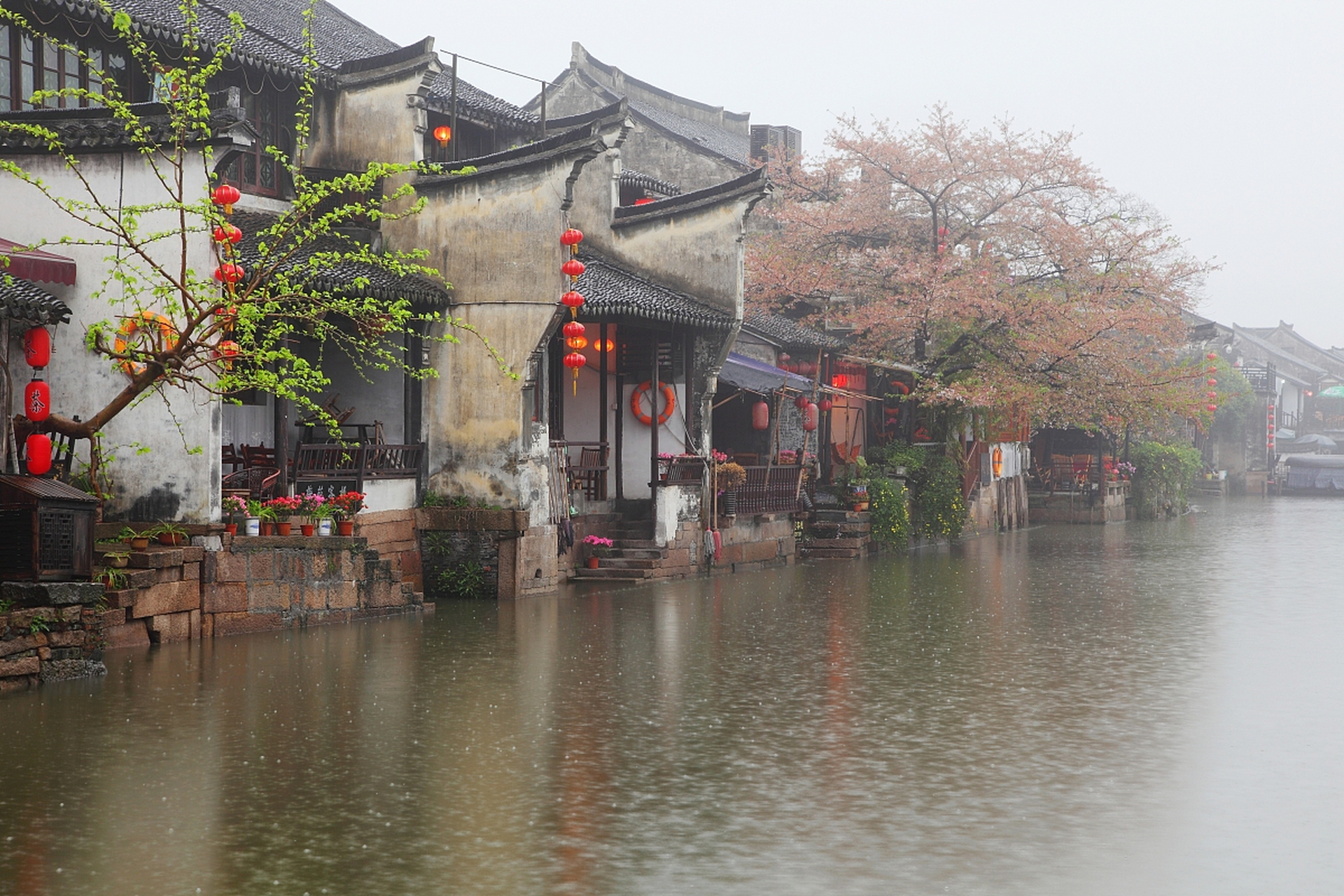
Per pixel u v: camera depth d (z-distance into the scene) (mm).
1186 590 29109
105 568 18031
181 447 19266
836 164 43375
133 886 9477
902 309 38562
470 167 21219
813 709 15664
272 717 14578
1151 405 42094
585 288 26938
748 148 52531
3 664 15391
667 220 30375
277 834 10656
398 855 10188
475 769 12656
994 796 12062
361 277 19281
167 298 18312
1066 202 43562
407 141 25125
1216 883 9883
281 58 24969
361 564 21984
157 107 18875
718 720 15008
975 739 14258
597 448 30000
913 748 13797
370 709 15125
